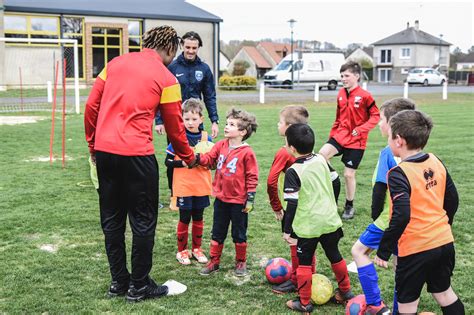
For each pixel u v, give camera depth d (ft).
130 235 17.22
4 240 16.63
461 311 10.13
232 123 13.42
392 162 11.37
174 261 15.08
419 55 219.82
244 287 13.23
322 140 39.58
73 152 34.53
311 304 11.93
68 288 12.94
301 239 11.65
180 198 14.62
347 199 19.54
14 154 33.42
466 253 15.67
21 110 61.82
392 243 9.78
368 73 227.20
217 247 14.11
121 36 98.43
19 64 85.51
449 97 91.50
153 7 104.58
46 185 24.52
